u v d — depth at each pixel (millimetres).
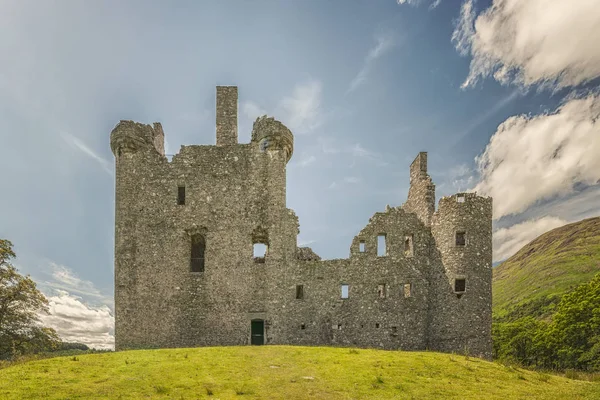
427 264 37219
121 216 35688
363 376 19547
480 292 35219
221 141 37906
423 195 39312
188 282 34938
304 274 37219
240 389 17172
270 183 36688
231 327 34406
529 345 59344
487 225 36375
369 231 37906
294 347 27859
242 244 35750
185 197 36375
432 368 21562
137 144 36594
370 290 36844
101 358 23344
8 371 19703
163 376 19172
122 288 34625
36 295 39188
